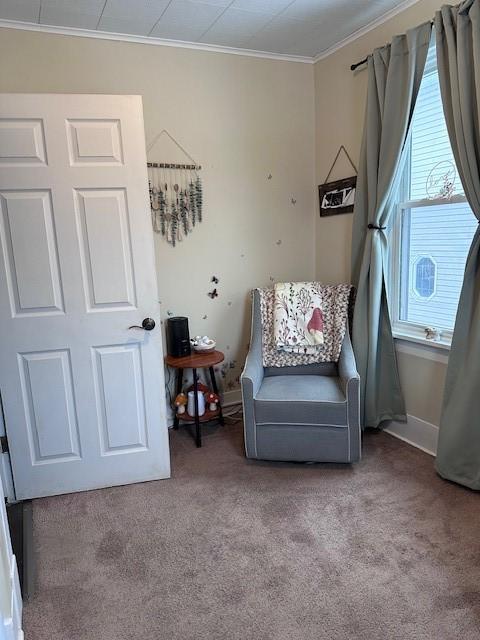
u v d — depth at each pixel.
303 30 2.71
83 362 2.26
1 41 2.44
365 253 2.70
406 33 2.33
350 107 2.94
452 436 2.25
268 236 3.28
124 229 2.19
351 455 2.40
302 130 3.27
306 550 1.86
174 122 2.88
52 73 2.56
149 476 2.43
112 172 2.12
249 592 1.65
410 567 1.74
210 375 3.16
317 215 3.38
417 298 2.67
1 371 2.17
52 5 2.29
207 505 2.20
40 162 2.04
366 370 2.75
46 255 2.12
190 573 1.76
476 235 2.09
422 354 2.59
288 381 2.70
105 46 2.65
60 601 1.65
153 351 2.33
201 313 3.16
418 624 1.50
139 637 1.49
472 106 2.05
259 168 3.17
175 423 3.09
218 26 2.62
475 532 1.93
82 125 2.06
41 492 2.32
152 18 2.48
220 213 3.10
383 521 2.02
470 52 2.03
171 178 2.92
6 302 2.12
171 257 3.00
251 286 3.29
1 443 2.22
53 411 2.27
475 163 2.06
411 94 2.35
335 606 1.58
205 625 1.53
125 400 2.34
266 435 2.46
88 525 2.08
